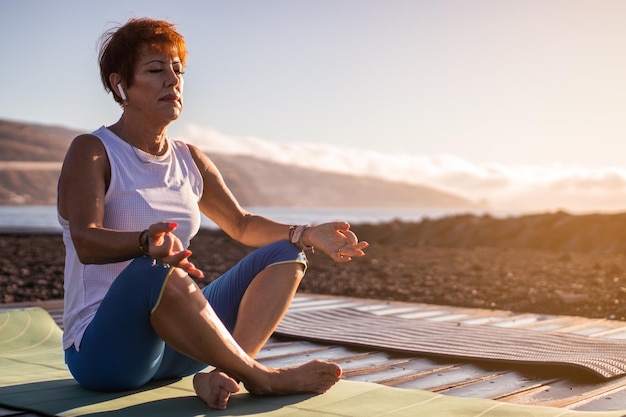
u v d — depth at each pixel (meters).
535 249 16.06
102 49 2.38
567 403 2.44
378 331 3.88
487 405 2.23
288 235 2.56
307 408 2.21
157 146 2.42
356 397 2.35
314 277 8.60
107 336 2.22
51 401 2.26
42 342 3.38
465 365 3.09
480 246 17.12
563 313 5.48
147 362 2.30
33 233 19.61
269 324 2.42
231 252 12.85
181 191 2.42
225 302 2.50
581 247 15.54
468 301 6.30
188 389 2.44
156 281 2.11
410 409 2.19
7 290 7.11
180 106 2.38
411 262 11.30
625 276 8.65
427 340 3.58
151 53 2.31
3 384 2.51
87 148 2.27
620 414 2.08
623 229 15.66
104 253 2.12
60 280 8.11
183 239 2.43
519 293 6.83
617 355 3.18
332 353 3.36
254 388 2.32
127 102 2.35
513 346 3.41
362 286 7.61
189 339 2.18
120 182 2.29
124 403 2.24
